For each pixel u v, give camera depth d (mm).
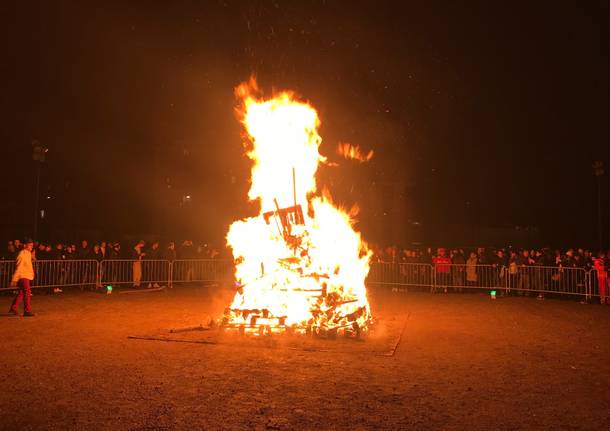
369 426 5680
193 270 21531
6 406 6215
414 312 14516
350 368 8203
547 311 14836
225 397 6641
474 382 7484
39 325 11734
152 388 6984
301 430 5547
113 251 20750
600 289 16531
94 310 14141
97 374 7660
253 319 10727
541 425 5766
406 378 7664
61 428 5520
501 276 19266
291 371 7969
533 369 8258
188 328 11164
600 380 7625
